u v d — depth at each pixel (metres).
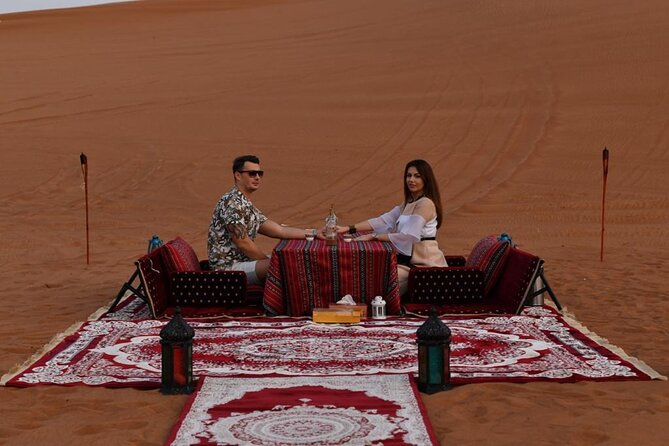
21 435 6.12
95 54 50.38
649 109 32.91
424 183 11.13
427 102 35.81
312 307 10.15
